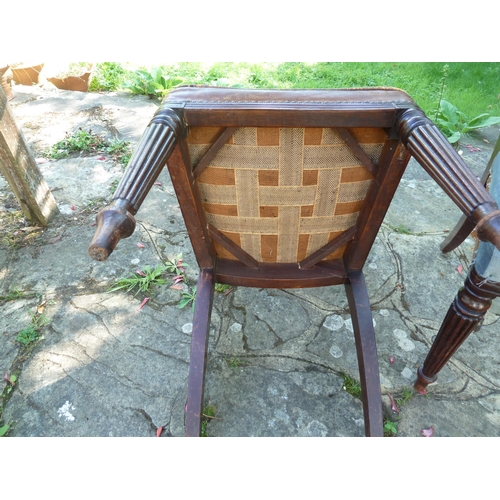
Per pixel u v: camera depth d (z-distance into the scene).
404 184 2.57
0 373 1.54
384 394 1.49
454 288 1.88
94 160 2.77
